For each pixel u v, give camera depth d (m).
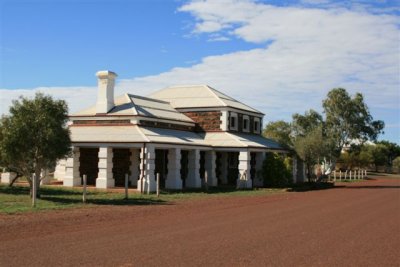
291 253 10.73
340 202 24.62
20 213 16.72
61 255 10.07
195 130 38.94
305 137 42.72
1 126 22.23
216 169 39.66
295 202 24.31
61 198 22.81
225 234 13.20
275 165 37.22
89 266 9.13
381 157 102.81
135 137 29.69
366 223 16.08
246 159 35.19
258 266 9.41
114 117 32.53
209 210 19.62
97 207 19.52
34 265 9.16
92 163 32.75
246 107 42.53
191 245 11.45
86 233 12.95
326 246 11.67
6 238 11.96
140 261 9.63
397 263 9.95
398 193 32.78
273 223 15.70
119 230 13.60
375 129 52.03
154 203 22.08
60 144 22.55
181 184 31.89
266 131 68.38
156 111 35.38
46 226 14.00
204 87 41.91
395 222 16.44
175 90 42.69
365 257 10.48
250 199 25.84
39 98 22.59
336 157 52.72
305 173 47.34
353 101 51.31
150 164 28.73
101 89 33.47
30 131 21.73
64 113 23.28
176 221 15.84
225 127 37.88
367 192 33.94
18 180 35.16
